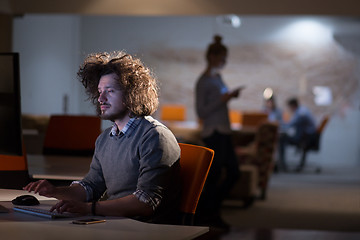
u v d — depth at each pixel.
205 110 5.36
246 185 6.45
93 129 4.09
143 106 2.12
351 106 13.45
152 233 1.57
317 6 7.93
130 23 14.15
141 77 2.12
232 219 5.66
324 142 13.60
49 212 1.81
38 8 8.38
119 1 8.27
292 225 5.41
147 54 14.12
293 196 7.59
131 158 2.10
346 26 13.35
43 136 5.30
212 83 5.37
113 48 14.21
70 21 13.27
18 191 2.36
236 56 13.76
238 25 13.75
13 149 2.24
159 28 14.09
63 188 2.18
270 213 6.11
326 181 9.70
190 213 2.13
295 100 11.55
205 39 13.91
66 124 4.14
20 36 10.42
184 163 2.19
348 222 5.64
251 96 13.72
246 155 7.17
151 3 8.20
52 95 12.08
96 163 2.29
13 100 2.20
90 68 2.18
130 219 1.81
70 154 4.09
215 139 5.34
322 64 13.48
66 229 1.60
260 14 8.04
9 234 1.51
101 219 1.80
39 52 11.36
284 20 13.56
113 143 2.19
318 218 5.85
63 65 12.78
